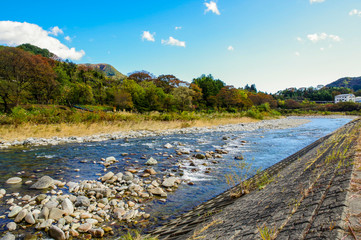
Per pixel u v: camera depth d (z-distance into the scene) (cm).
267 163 995
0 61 3288
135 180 711
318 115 7794
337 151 570
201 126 2753
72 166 888
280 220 250
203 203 554
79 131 1838
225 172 839
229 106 7462
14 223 431
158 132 2080
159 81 8094
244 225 282
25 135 1571
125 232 424
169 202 571
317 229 198
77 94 5150
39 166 881
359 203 227
